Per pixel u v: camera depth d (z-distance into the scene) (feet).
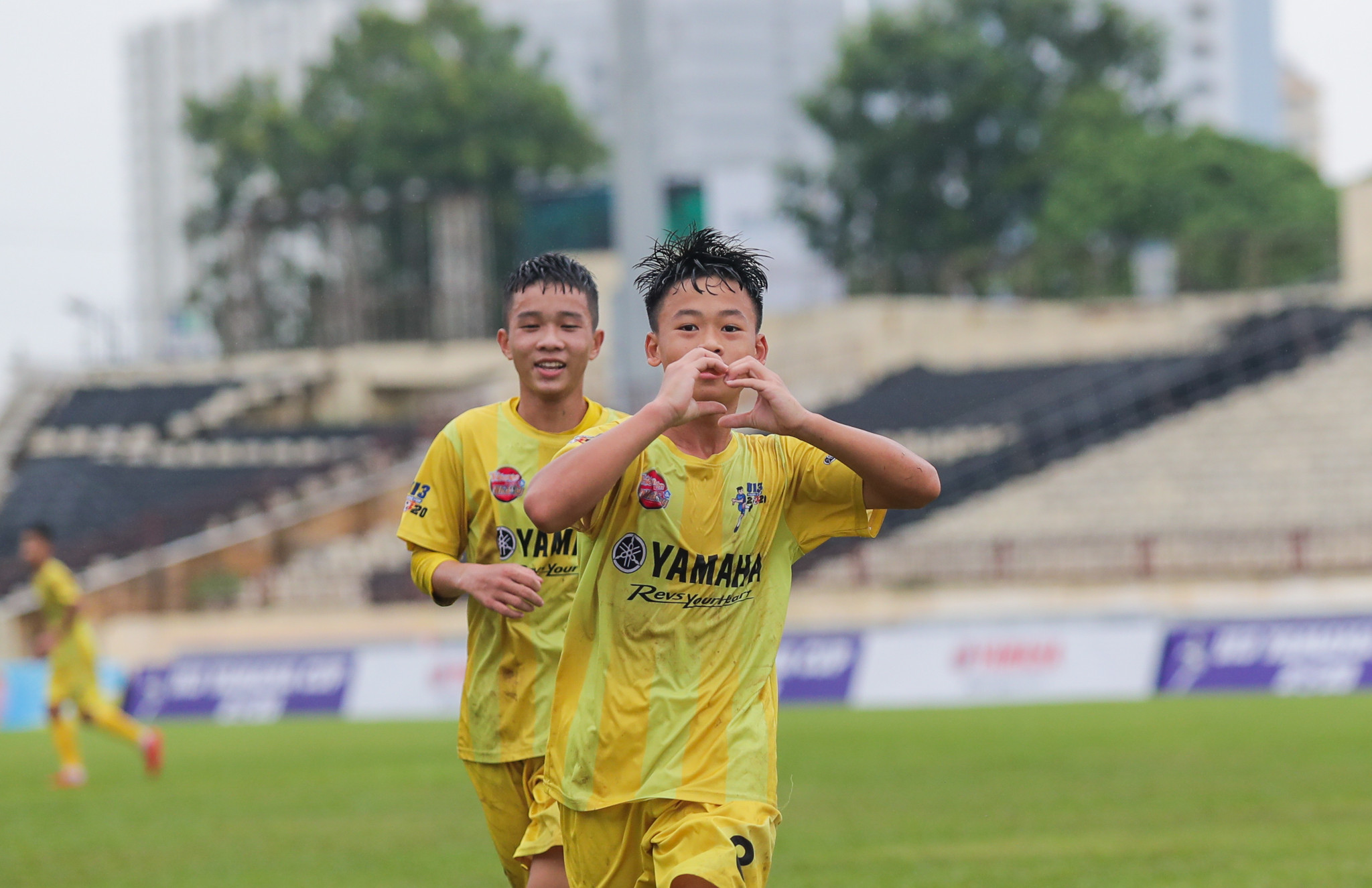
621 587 53.98
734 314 53.01
